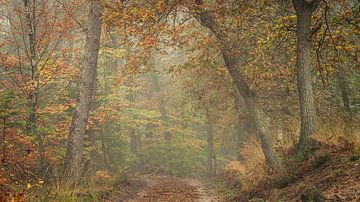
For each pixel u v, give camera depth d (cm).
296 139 1329
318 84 1541
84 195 1137
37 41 1468
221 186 1736
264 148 1192
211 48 1439
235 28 1362
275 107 1789
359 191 662
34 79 1381
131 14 1165
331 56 1345
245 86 1289
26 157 1229
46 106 1507
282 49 1469
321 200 663
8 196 806
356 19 1108
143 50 1347
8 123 1084
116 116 1938
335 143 1000
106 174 1495
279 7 1319
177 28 1284
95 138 2056
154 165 3556
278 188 1025
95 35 1454
